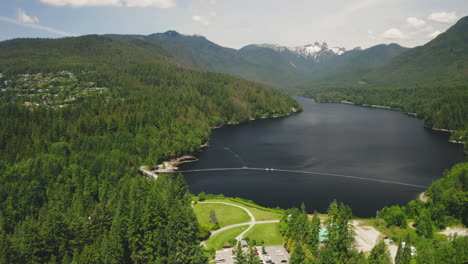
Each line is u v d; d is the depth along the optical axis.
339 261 111.00
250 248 112.25
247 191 193.88
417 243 121.38
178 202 136.75
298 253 106.38
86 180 184.25
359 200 176.00
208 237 136.88
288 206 171.75
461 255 103.69
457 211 144.00
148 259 113.75
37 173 183.62
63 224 116.25
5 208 161.88
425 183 198.75
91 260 106.88
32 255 107.38
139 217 118.31
